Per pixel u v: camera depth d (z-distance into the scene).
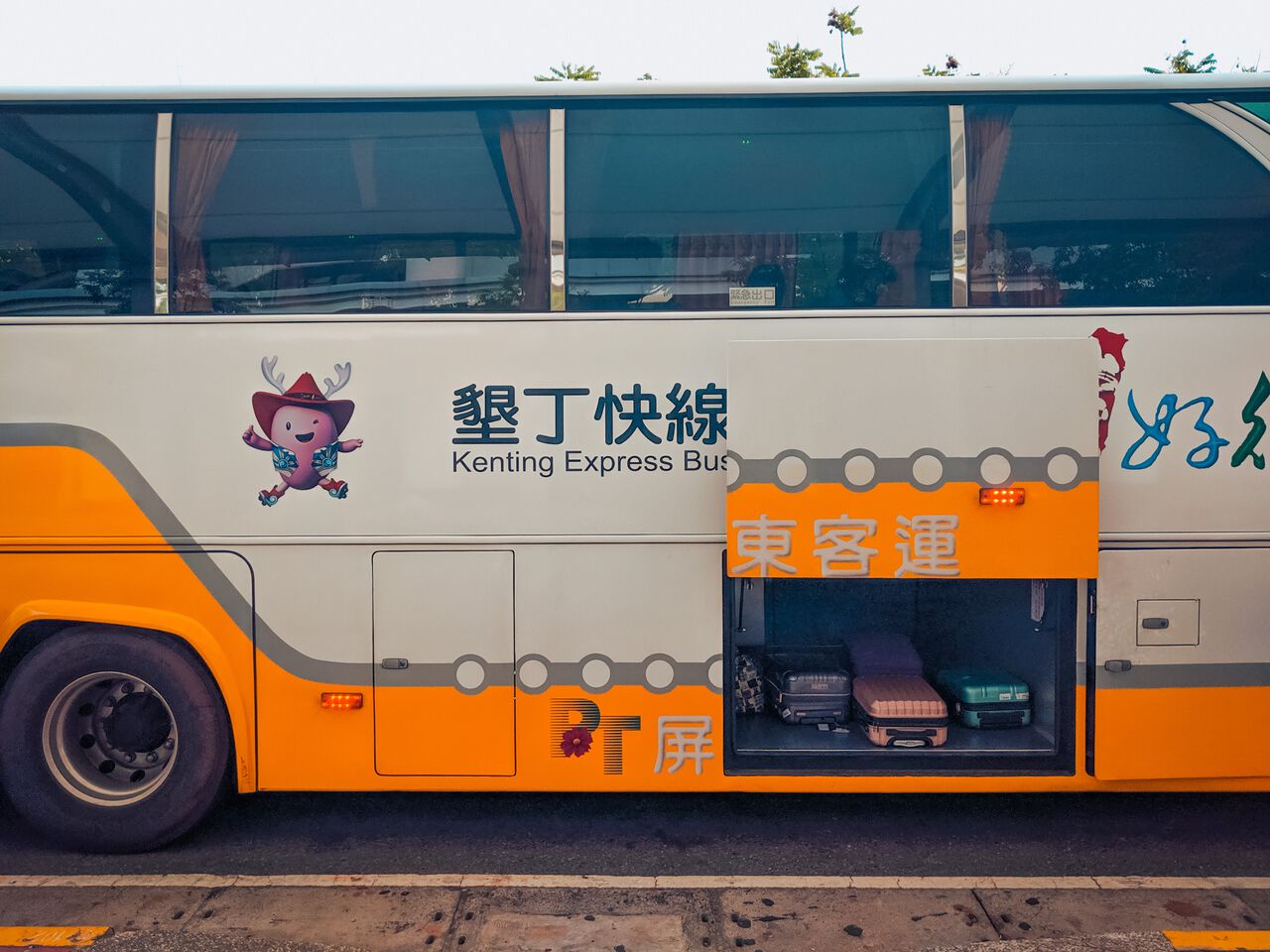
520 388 3.74
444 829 4.10
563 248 3.76
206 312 3.75
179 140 3.78
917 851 3.87
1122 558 3.73
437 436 3.74
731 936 3.20
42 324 3.71
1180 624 3.74
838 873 3.68
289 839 4.01
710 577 3.77
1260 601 3.74
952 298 3.74
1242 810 4.26
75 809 3.82
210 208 3.76
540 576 3.77
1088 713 3.81
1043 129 3.78
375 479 3.75
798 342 3.63
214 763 3.84
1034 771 3.85
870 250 3.76
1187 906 3.40
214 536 3.75
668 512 3.76
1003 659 4.09
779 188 3.77
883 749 3.89
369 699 3.80
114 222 3.75
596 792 4.47
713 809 4.30
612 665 3.79
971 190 3.76
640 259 3.76
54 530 3.74
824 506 3.66
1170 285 3.74
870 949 3.12
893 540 3.66
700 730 3.81
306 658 3.79
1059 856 3.82
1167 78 3.75
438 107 3.81
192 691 3.79
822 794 4.48
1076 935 3.19
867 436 3.65
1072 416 3.62
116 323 3.71
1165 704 3.77
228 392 3.73
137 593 3.76
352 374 3.73
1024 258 3.75
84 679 3.82
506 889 3.55
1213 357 3.70
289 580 3.77
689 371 3.74
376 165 3.79
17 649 3.94
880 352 3.64
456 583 3.77
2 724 3.80
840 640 4.21
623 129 3.80
